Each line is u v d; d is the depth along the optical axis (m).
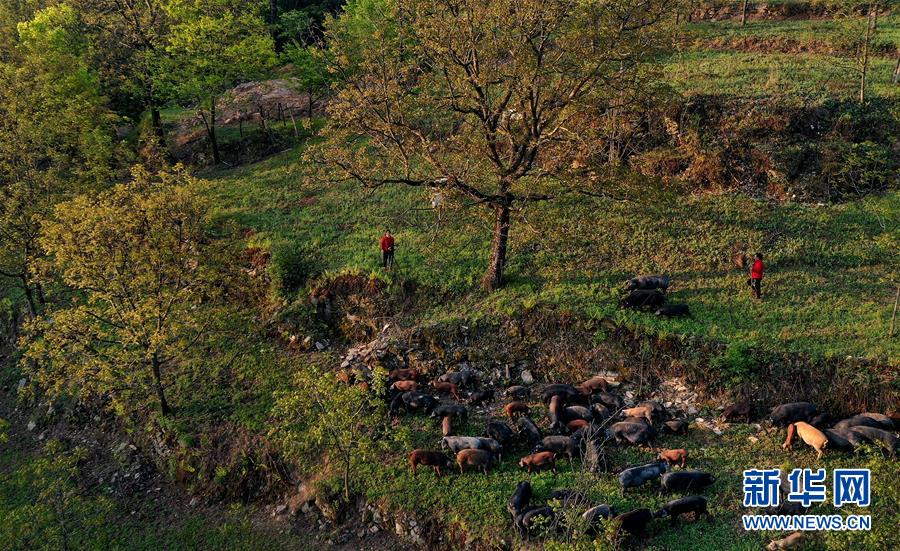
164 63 41.53
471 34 23.78
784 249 28.34
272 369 26.48
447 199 25.70
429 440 22.11
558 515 17.16
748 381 22.28
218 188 39.75
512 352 25.17
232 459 23.14
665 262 28.41
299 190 38.19
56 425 27.44
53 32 43.28
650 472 19.17
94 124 39.38
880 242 25.16
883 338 22.64
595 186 25.53
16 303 33.84
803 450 20.05
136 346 28.41
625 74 24.47
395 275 28.56
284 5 57.75
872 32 37.78
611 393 23.25
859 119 33.06
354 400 20.59
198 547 20.91
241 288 26.77
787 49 43.47
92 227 23.61
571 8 23.73
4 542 21.38
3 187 30.31
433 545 19.22
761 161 32.50
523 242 28.17
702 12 51.53
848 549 16.56
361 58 38.72
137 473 24.11
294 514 21.48
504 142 28.19
